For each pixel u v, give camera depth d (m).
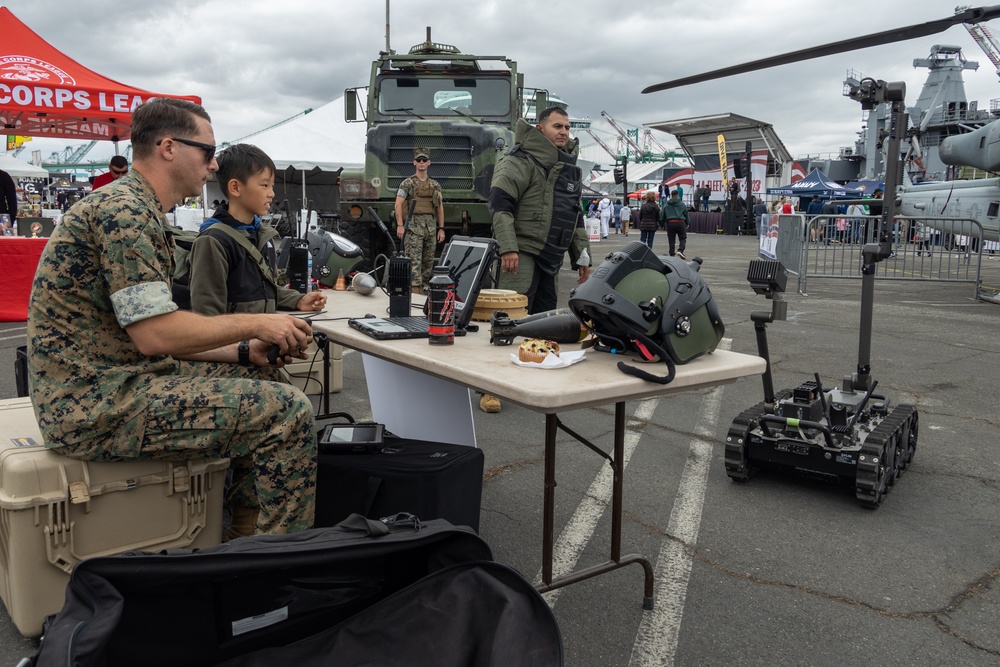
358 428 2.85
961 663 2.27
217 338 2.22
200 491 2.36
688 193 50.78
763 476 3.86
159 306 2.09
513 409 5.07
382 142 8.77
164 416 2.13
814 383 3.85
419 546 1.81
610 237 31.91
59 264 2.08
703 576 2.80
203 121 2.33
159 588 1.59
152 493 2.29
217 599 1.66
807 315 9.12
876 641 2.38
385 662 1.67
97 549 2.23
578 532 3.16
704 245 26.86
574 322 2.62
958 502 3.51
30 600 2.15
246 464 2.74
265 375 2.88
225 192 3.05
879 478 3.35
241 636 1.70
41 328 2.11
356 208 8.84
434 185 8.33
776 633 2.42
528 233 4.60
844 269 14.98
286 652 1.71
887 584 2.75
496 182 4.57
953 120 39.50
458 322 2.80
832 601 2.62
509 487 3.64
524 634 1.58
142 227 2.10
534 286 4.75
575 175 4.71
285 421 2.20
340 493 2.52
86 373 2.11
